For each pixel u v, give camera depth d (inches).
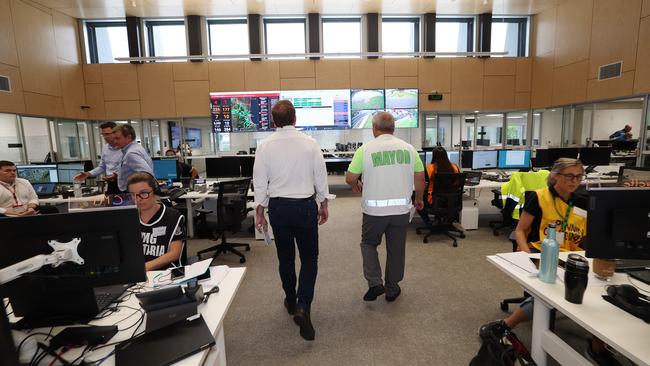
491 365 56.1
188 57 258.4
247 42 294.7
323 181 81.4
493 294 102.0
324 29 300.0
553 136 294.8
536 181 143.1
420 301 98.4
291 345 78.8
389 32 305.1
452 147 310.0
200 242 167.0
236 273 60.4
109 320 46.8
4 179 136.9
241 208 145.3
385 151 89.4
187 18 280.2
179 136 307.1
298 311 75.8
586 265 45.7
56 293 44.9
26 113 235.5
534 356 57.3
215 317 46.5
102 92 295.1
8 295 44.0
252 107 293.1
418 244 153.2
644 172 138.5
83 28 289.3
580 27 257.6
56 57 263.0
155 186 73.6
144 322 46.0
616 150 235.5
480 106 310.0
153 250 71.9
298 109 294.7
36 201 133.4
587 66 253.0
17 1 229.3
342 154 301.6
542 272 53.9
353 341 79.7
